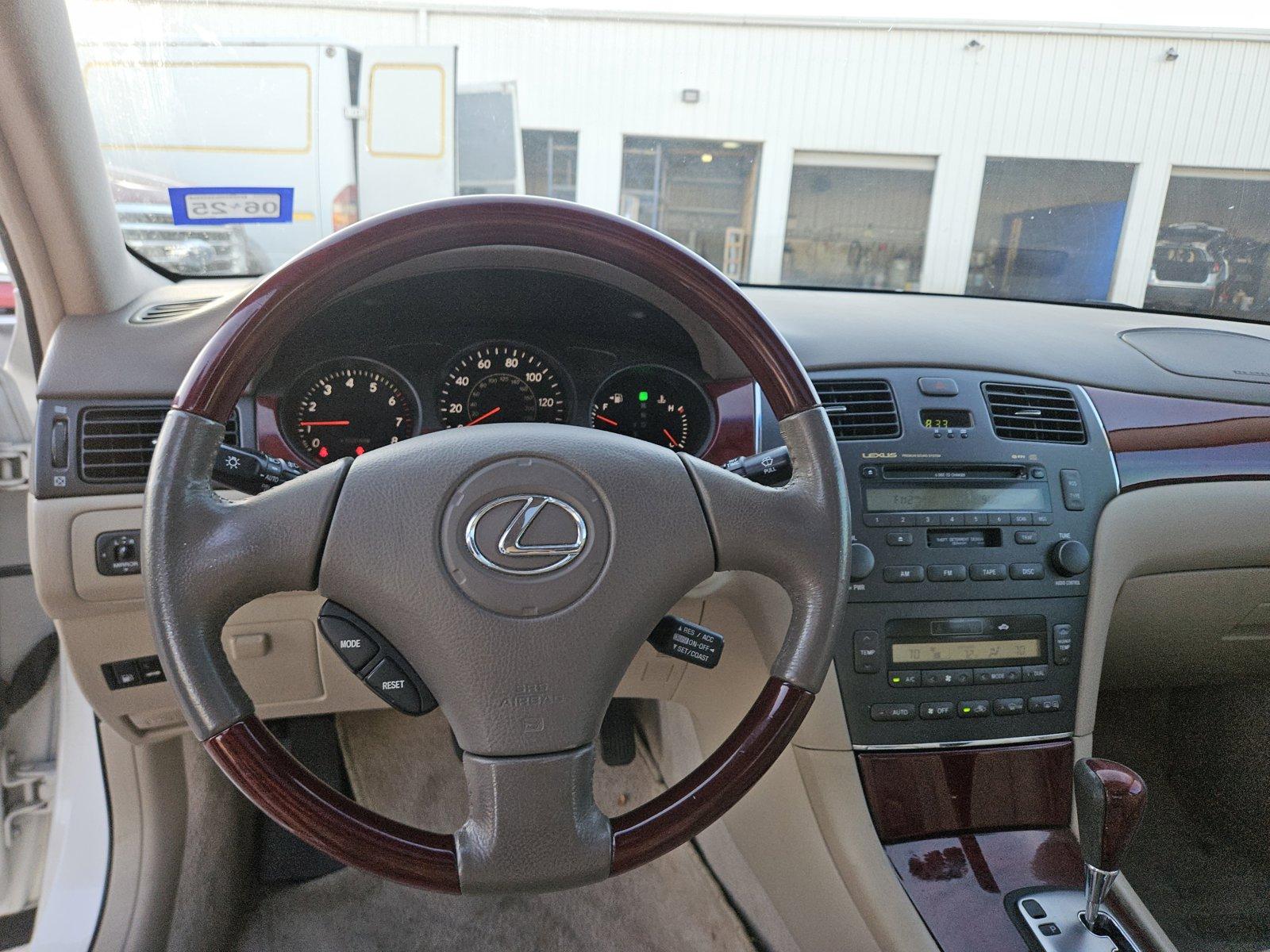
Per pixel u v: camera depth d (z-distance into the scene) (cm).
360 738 174
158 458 66
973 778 118
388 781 169
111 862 135
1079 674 122
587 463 70
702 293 74
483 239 71
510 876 68
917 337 130
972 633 119
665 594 72
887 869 112
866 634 117
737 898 147
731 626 122
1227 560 134
